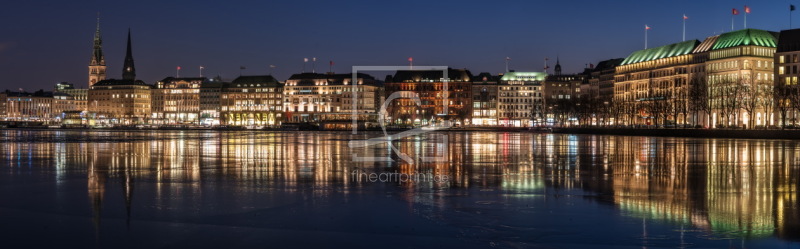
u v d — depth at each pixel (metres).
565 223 23.83
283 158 56.66
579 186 34.59
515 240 21.25
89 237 21.23
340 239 21.23
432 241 21.05
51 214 25.23
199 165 48.41
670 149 75.19
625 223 23.83
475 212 26.02
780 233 22.16
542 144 91.00
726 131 125.12
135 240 20.86
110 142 96.81
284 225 23.34
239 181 36.75
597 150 72.44
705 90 175.88
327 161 53.03
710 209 26.70
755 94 160.00
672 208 27.00
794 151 70.44
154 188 33.28
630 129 153.00
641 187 34.19
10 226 22.84
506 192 32.00
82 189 32.84
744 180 37.69
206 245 20.30
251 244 20.47
